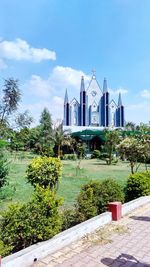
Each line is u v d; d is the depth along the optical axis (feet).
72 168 69.92
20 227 14.64
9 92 31.40
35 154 109.29
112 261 13.74
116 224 19.70
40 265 13.24
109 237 17.08
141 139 43.21
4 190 30.81
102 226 19.13
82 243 16.11
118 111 201.26
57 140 102.73
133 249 15.25
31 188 37.01
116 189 23.26
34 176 24.23
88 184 23.24
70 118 189.57
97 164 86.94
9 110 31.60
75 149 115.96
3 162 29.96
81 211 20.38
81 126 173.47
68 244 15.83
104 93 195.52
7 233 14.39
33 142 108.78
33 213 15.03
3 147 29.48
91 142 130.52
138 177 28.12
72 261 13.70
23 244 14.74
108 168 73.20
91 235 17.39
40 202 15.60
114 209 20.63
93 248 15.38
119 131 90.68
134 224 19.72
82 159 109.81
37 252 13.73
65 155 107.96
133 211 23.34
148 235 17.44
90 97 191.83
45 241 14.80
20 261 12.76
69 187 39.11
